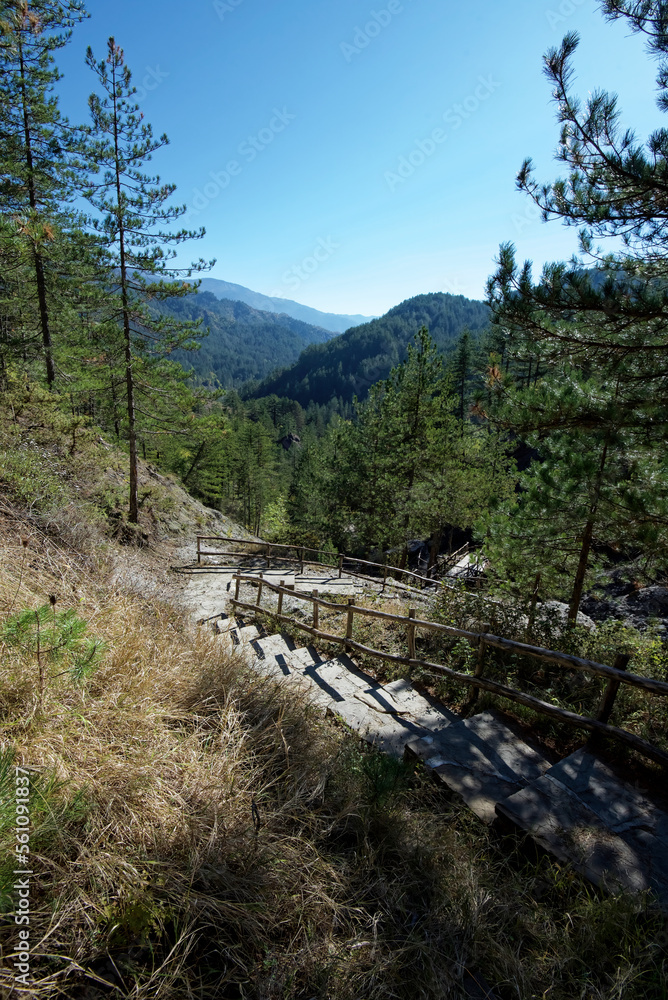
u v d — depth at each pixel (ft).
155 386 42.73
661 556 19.80
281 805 8.73
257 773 9.29
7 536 16.61
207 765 8.93
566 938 6.98
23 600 11.17
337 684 16.70
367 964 6.50
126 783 7.67
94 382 41.42
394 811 9.23
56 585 13.48
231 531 63.05
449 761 11.10
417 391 60.29
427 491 58.90
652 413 16.79
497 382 20.25
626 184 14.37
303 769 9.95
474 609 19.42
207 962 6.09
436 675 16.52
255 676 13.29
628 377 16.74
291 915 6.88
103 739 8.46
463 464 60.95
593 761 10.59
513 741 11.93
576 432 20.22
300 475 134.00
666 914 7.06
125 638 11.92
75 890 6.03
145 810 7.45
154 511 48.98
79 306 42.52
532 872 8.39
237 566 46.73
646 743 10.02
